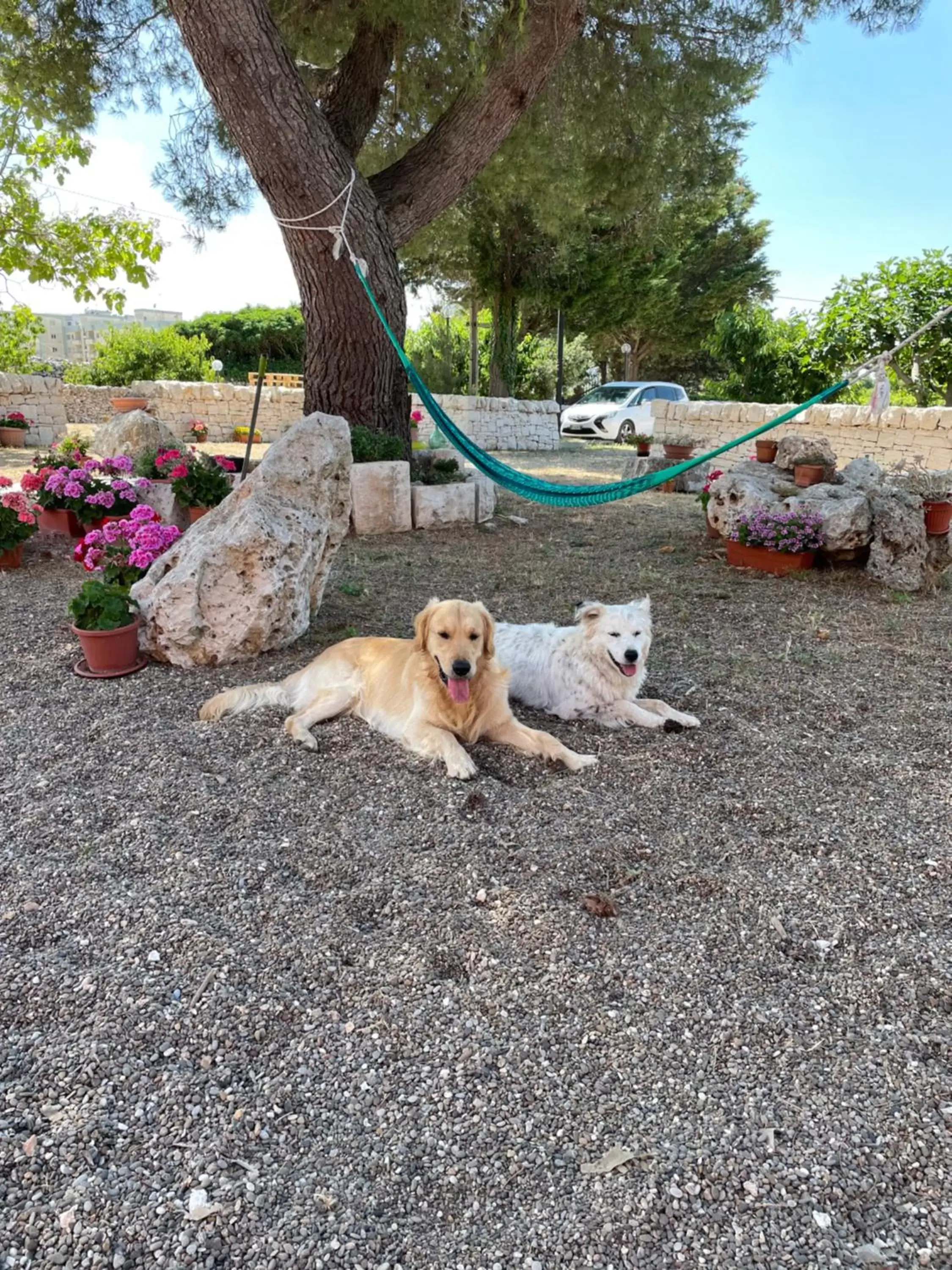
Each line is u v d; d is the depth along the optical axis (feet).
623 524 32.35
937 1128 5.97
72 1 29.81
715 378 125.08
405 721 12.15
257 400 21.13
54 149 40.88
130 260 44.75
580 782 11.06
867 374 15.39
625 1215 5.36
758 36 32.71
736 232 94.68
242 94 23.66
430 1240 5.21
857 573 23.59
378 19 27.02
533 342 101.14
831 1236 5.22
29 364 63.05
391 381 30.81
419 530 29.71
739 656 16.57
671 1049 6.71
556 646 13.69
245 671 14.93
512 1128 6.00
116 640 14.33
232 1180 5.56
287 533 15.49
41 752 11.64
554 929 8.04
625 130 37.27
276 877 8.89
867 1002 7.20
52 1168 5.59
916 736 12.73
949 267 55.67
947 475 23.81
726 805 10.45
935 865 9.16
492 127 29.35
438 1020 6.99
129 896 8.48
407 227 30.45
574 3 26.11
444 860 9.17
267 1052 6.64
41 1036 6.71
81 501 24.56
